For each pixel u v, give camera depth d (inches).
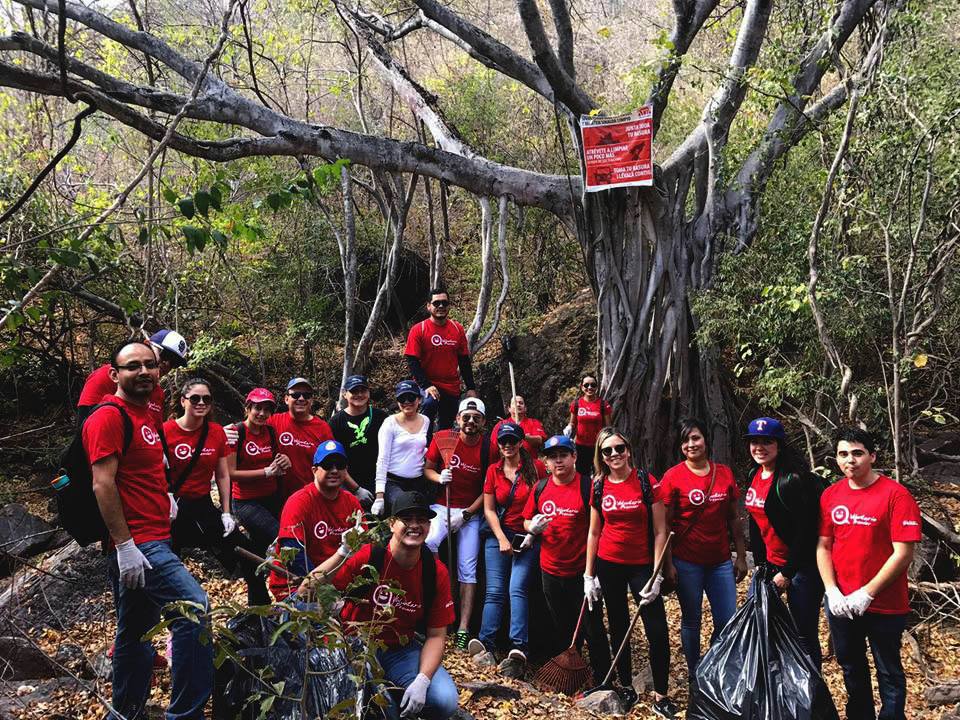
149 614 163.8
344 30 512.4
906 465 318.7
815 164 363.9
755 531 213.3
